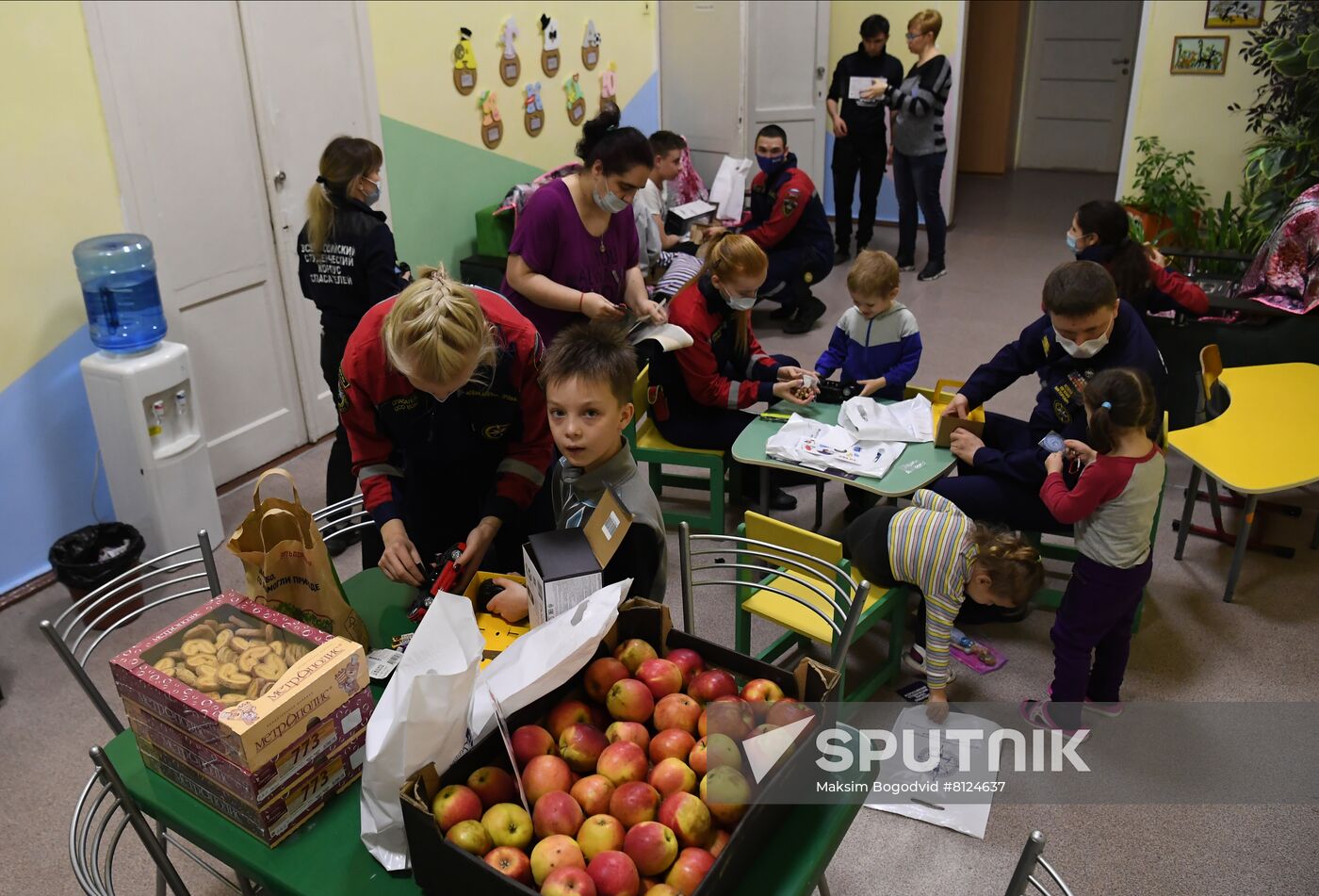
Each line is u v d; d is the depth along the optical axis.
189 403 3.55
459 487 2.29
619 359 1.81
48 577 3.61
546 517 2.36
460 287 1.85
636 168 3.16
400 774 1.38
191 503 3.59
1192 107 5.78
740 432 3.41
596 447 1.83
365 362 2.04
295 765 1.47
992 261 6.89
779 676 1.52
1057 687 2.68
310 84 4.19
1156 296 3.84
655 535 1.86
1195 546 3.62
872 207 7.02
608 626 1.47
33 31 3.24
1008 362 3.12
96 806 1.64
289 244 4.23
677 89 7.05
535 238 3.31
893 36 7.38
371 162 3.25
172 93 3.68
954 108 7.44
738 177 6.14
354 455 2.24
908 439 3.10
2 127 3.22
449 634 1.41
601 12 5.70
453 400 2.08
